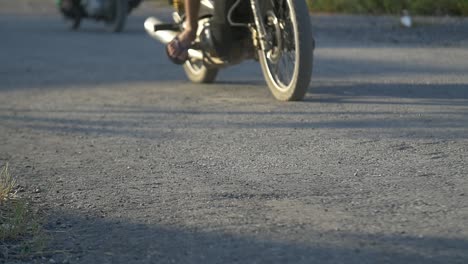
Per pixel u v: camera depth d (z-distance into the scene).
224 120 16.97
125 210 10.86
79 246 9.47
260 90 20.56
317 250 8.97
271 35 17.78
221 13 18.22
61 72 26.75
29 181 12.87
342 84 20.62
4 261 9.04
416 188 11.24
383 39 30.62
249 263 8.70
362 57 25.84
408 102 17.70
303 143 14.41
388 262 8.54
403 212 10.18
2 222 10.27
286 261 8.70
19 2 70.62
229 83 22.06
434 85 19.89
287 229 9.70
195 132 16.02
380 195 10.97
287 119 16.56
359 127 15.42
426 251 8.81
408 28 33.34
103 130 17.03
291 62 18.36
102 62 28.95
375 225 9.70
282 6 17.77
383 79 21.19
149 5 57.34
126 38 38.25
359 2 42.84
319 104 17.92
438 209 10.25
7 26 47.38
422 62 24.12
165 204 11.05
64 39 38.53
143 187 12.06
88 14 42.91
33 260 9.07
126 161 14.00
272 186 11.71
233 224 9.98
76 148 15.45
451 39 29.67
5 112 19.95
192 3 18.84
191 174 12.73
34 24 48.69
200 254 9.05
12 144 16.25
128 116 18.34
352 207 10.47
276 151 13.96
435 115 16.20
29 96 22.22
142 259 8.98
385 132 14.88
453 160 12.73
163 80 23.67
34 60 30.48
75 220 10.51
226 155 13.91
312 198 10.97
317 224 9.83
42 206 11.21
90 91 22.41
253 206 10.73
